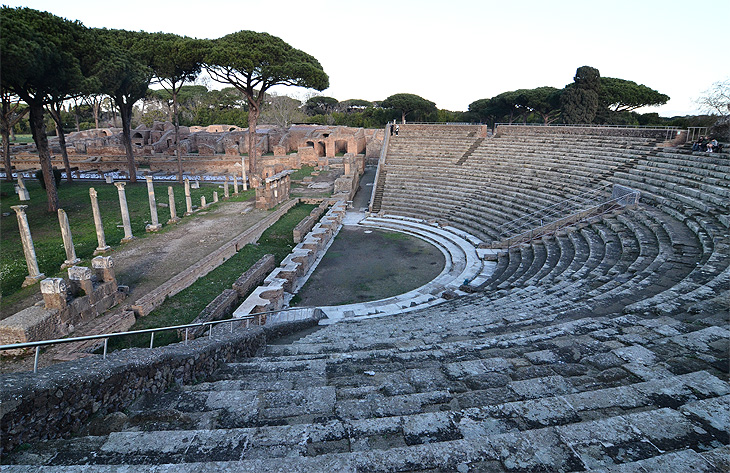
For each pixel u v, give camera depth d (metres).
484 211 30.52
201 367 8.09
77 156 57.16
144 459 4.62
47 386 5.29
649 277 12.14
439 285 20.52
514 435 4.48
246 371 8.26
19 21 22.42
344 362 8.05
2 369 11.44
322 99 96.56
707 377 5.72
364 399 6.12
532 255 20.89
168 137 62.78
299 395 6.29
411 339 9.85
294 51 44.09
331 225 29.19
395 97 73.31
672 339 7.30
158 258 20.91
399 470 4.08
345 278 21.73
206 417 5.78
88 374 5.88
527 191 30.31
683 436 4.42
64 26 26.70
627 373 6.25
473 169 37.44
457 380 6.54
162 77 42.19
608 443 4.35
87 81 26.91
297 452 4.65
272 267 22.08
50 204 30.00
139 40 40.34
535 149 36.69
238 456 4.64
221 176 51.47
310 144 65.88
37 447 4.90
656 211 19.25
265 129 71.25
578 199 25.22
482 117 73.38
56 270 19.02
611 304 10.59
